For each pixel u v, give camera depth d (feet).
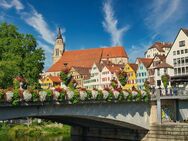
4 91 106.42
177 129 152.35
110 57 591.37
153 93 162.40
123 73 166.09
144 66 391.24
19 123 324.19
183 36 332.80
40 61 232.12
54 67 624.59
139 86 393.09
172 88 165.37
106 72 439.22
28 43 228.02
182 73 331.16
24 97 110.01
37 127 278.46
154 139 158.81
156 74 345.31
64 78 134.62
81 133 201.36
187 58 328.29
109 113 145.69
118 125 160.35
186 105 184.14
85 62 602.85
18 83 117.50
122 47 599.57
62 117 143.23
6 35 228.43
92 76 457.27
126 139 171.32
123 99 147.33
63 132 269.03
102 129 186.70
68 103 125.39
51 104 121.39
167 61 344.90
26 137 226.38
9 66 205.05
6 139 208.95
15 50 220.84
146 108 161.48
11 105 108.47
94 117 141.69
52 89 120.06
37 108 118.93
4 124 293.23
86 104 136.15
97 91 136.36
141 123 158.81
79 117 140.77
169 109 172.35
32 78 220.02
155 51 480.64
